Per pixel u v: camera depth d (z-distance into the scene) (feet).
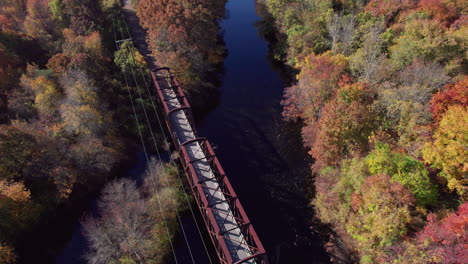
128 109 211.61
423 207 125.18
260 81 271.49
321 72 190.80
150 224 147.74
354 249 141.28
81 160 163.22
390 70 182.50
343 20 234.38
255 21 373.61
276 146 207.10
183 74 230.48
